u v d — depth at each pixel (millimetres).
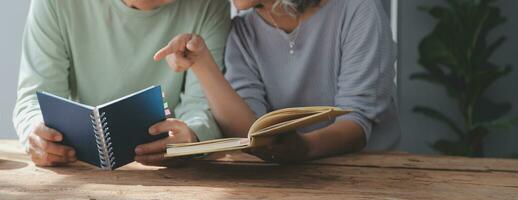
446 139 3779
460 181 1304
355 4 1764
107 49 1807
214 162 1506
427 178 1329
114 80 1832
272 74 1847
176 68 1595
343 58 1770
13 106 2980
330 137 1581
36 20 1748
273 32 1816
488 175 1360
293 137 1455
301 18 1794
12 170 1407
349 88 1728
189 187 1244
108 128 1353
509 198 1166
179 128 1436
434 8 3475
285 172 1396
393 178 1329
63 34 1767
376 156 1580
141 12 1769
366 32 1740
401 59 3732
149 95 1364
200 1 1844
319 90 1828
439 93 3762
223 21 1888
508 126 3363
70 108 1358
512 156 3521
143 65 1826
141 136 1407
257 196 1170
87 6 1766
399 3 3693
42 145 1411
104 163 1397
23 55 1765
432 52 3498
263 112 1812
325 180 1310
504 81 3746
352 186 1255
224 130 1702
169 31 1826
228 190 1217
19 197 1169
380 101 1746
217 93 1670
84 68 1821
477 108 3766
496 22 3469
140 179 1321
